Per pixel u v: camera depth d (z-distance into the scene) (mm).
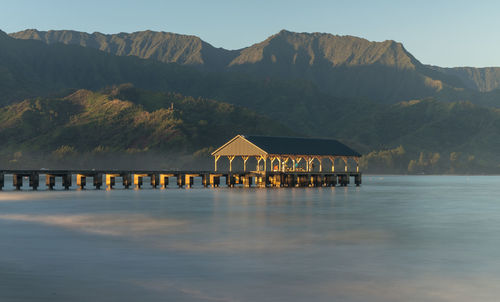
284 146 109062
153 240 31156
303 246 29203
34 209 52938
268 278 21172
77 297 18234
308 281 20688
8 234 33656
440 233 35375
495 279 21188
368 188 116188
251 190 96750
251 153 106188
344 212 51406
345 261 24828
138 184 104438
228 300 17953
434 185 149500
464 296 18625
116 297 18250
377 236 33594
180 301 17812
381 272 22438
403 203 66062
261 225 39344
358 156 120875
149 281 20547
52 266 23297
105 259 24984
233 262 24406
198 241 30828
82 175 99750
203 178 109750
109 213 48625
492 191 107000
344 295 18641
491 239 32469
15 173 92062
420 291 19250
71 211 50656
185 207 55969
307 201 66938
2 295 18469
